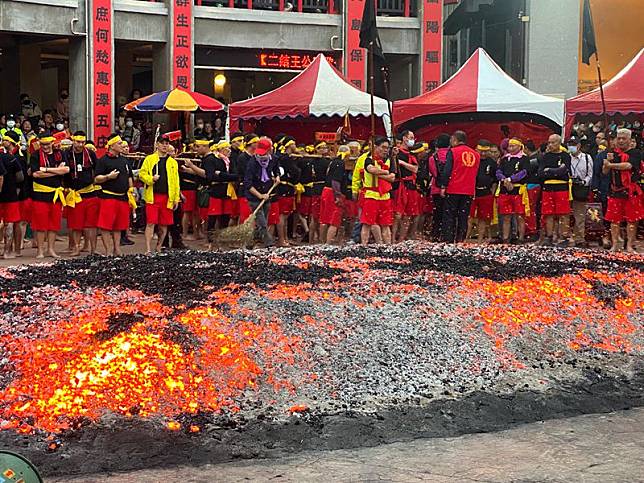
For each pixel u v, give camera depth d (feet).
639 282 29.01
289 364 21.43
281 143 50.88
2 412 19.11
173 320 22.00
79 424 18.81
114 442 18.30
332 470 17.31
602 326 26.00
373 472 17.21
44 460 17.56
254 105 58.75
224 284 24.91
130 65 84.43
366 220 42.63
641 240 53.47
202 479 16.80
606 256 32.68
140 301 23.26
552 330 25.20
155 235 57.16
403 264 28.58
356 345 22.59
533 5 80.33
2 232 51.60
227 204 48.26
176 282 25.00
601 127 64.18
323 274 26.58
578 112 54.34
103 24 71.41
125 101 78.28
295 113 57.52
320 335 22.61
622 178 45.29
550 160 48.44
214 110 67.00
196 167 48.44
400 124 55.36
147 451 18.04
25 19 68.90
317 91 57.82
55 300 23.34
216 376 20.54
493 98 54.24
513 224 54.44
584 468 17.42
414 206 49.62
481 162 50.11
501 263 29.71
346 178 46.47
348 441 18.93
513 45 87.45
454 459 17.94
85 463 17.49
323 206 47.67
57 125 66.64
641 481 16.75
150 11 73.72
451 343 23.56
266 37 77.87
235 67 78.13
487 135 61.41
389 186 42.80
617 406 21.75
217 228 48.47
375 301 24.70
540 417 20.81
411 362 22.48
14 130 52.95
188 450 18.17
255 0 78.13
